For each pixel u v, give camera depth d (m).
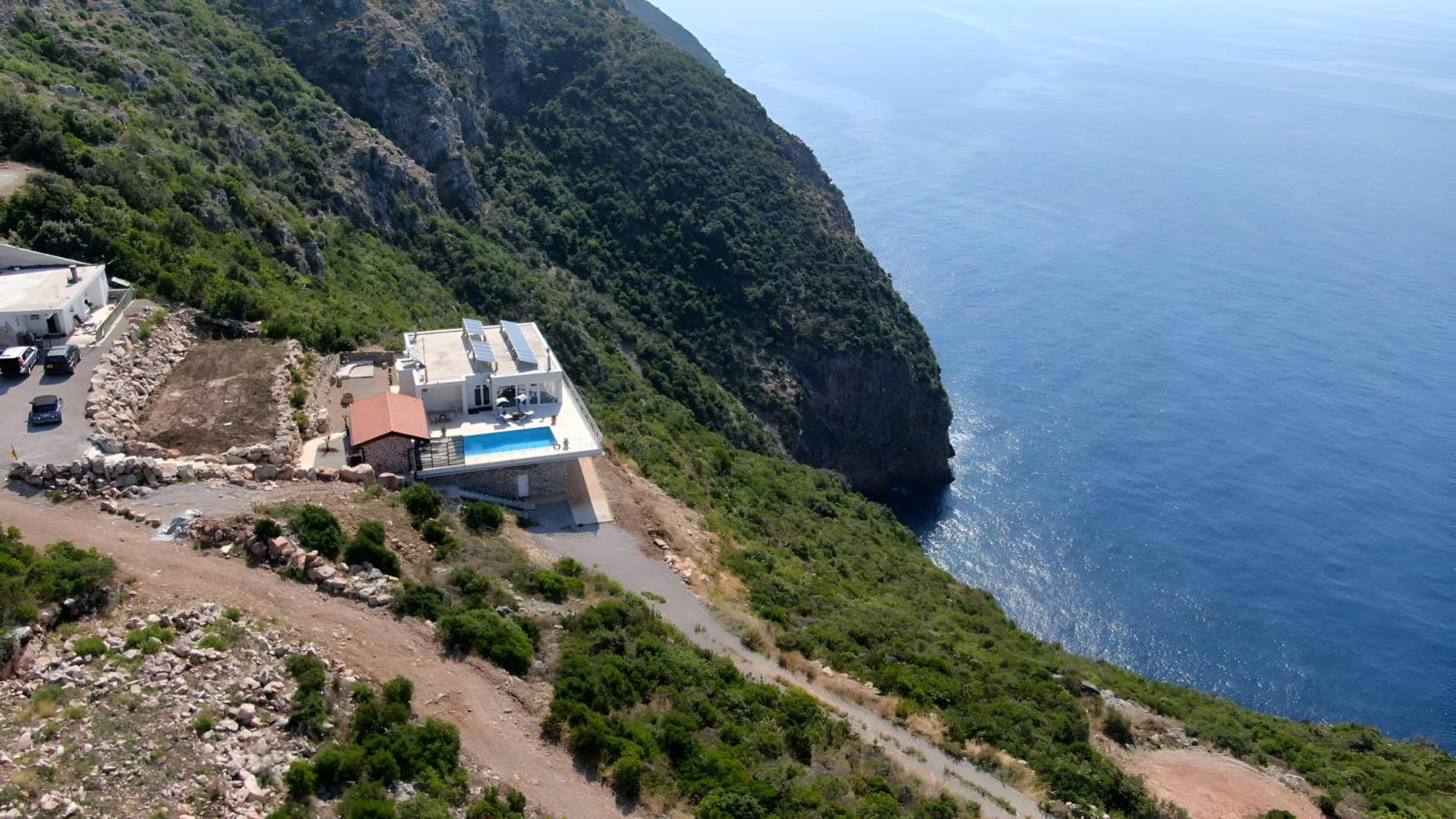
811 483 86.06
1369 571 97.19
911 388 111.88
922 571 72.69
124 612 29.81
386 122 101.31
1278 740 49.72
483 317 84.56
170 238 59.16
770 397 102.25
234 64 92.50
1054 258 174.25
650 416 80.88
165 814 22.55
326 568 34.25
